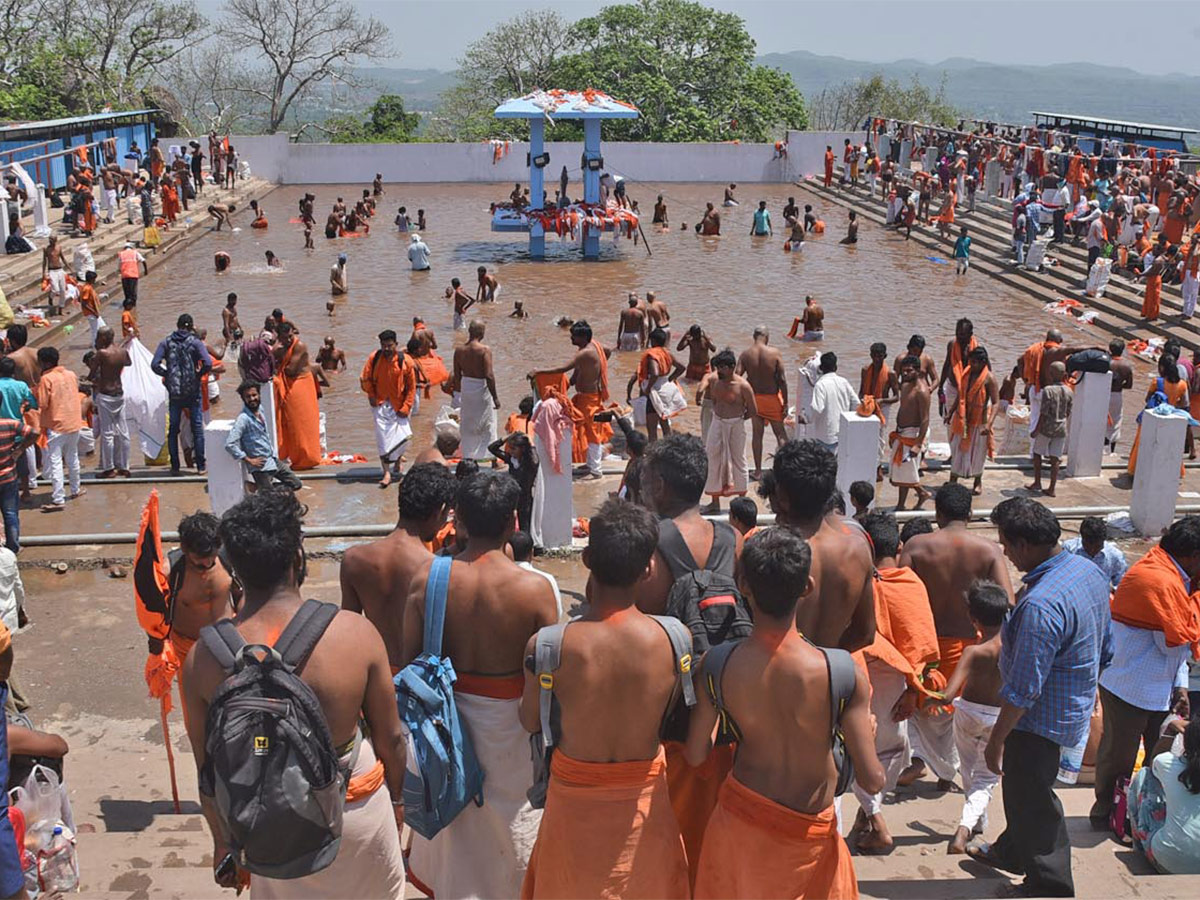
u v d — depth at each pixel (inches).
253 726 121.0
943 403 523.5
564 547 407.2
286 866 125.0
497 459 421.7
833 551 183.0
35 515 439.5
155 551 235.1
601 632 138.3
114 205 1211.9
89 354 491.2
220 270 1093.8
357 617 137.6
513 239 1331.2
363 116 2310.5
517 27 2224.4
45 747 186.2
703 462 174.6
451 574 161.6
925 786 253.6
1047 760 188.1
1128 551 423.8
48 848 182.9
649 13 2123.5
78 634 347.3
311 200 1256.2
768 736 136.7
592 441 495.2
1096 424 500.1
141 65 1962.4
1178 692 251.3
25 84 1732.3
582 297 1009.5
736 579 166.4
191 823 240.4
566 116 1165.7
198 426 500.4
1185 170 1269.7
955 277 1125.7
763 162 1813.5
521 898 152.9
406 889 188.7
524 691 143.6
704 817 160.2
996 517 194.7
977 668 217.5
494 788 164.4
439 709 158.2
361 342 832.3
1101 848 212.7
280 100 2273.6
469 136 2132.1
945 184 1422.2
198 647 132.5
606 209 1197.7
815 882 138.6
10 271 940.0
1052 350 541.0
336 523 437.1
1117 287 965.2
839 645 192.5
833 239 1348.4
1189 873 195.9
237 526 132.8
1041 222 1103.0
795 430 575.2
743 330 890.1
